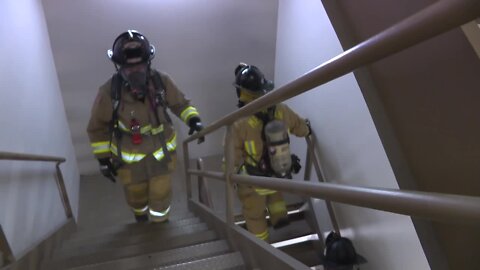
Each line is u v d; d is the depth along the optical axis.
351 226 2.96
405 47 0.73
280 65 4.61
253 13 4.39
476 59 1.09
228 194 2.22
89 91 4.62
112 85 2.75
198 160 3.90
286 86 1.27
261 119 2.81
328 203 3.22
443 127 1.29
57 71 4.38
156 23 4.28
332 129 3.12
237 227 2.14
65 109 4.68
